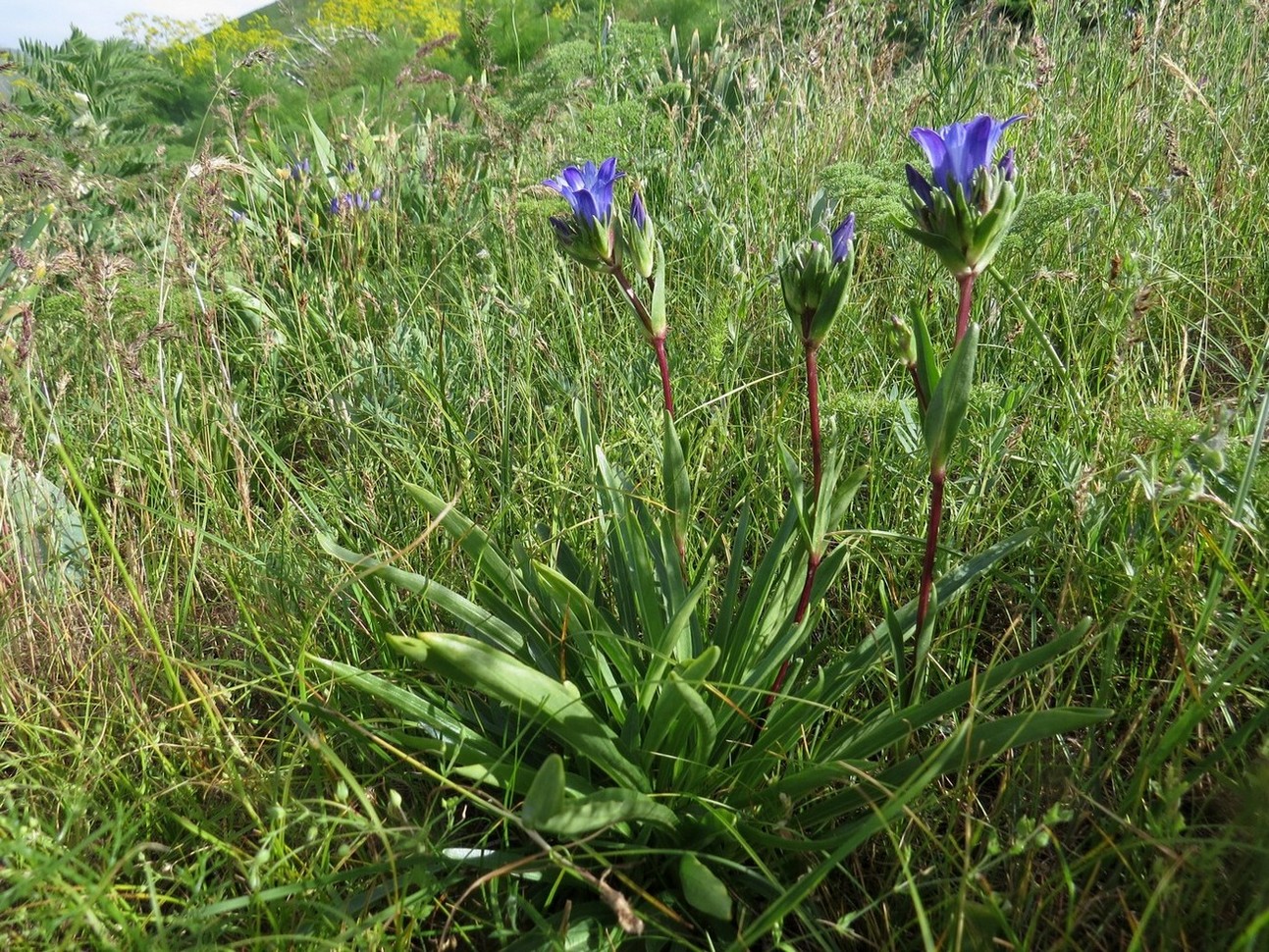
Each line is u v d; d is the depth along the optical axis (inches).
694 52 53.3
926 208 13.5
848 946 14.4
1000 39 45.5
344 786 13.7
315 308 31.5
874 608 20.3
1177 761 14.0
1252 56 39.2
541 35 63.0
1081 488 17.7
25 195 30.4
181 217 27.8
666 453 17.6
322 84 55.5
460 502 22.0
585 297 31.4
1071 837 14.7
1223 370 26.1
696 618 17.8
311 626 16.7
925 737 17.0
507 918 14.8
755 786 16.2
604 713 17.4
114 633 19.9
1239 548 18.6
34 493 22.2
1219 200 31.3
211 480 23.1
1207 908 12.2
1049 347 20.6
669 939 14.6
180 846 15.0
